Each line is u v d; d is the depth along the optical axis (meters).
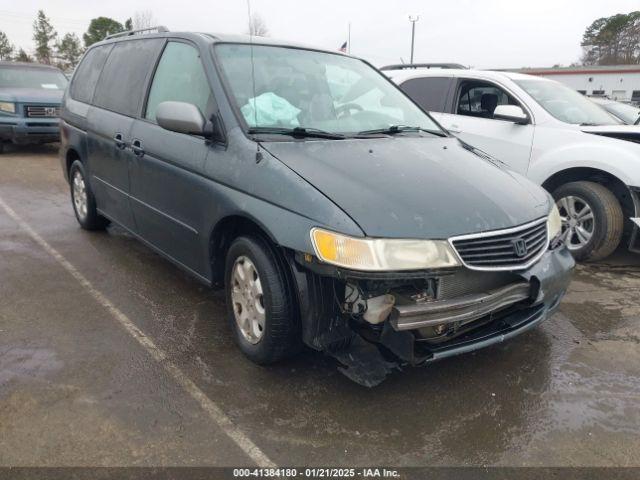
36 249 5.04
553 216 3.23
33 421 2.62
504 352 3.44
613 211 4.92
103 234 5.55
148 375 3.04
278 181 2.84
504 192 3.07
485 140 5.83
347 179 2.84
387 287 2.59
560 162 5.20
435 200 2.78
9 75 11.29
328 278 2.69
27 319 3.65
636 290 4.57
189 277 4.46
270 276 2.85
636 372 3.26
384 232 2.55
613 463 2.48
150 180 3.91
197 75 3.63
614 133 5.07
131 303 3.95
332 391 2.94
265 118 3.33
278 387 2.96
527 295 2.91
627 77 37.81
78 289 4.16
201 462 2.40
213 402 2.81
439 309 2.59
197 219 3.42
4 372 3.02
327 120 3.58
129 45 4.72
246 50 3.76
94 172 4.97
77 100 5.41
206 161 3.30
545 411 2.85
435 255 2.57
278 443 2.53
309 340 2.76
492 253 2.72
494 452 2.53
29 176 8.58
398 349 2.66
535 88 5.86
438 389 3.00
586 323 3.92
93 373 3.04
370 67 4.50
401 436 2.61
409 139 3.65
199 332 3.54
